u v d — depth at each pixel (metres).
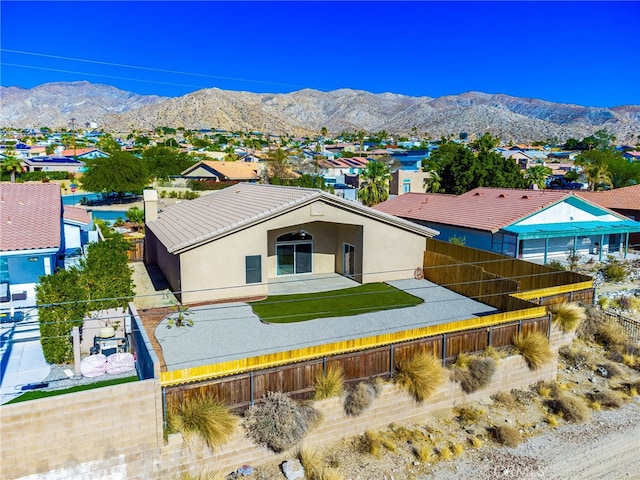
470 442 14.30
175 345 17.44
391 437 14.24
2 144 142.00
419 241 27.48
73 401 10.65
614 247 37.41
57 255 25.95
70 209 32.31
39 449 10.49
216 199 31.78
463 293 24.41
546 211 32.28
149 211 31.41
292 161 98.19
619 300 25.08
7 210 23.48
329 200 24.22
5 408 10.15
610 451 14.17
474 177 49.81
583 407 16.02
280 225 23.38
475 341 16.56
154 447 11.52
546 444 14.41
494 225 31.30
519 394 16.91
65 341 16.02
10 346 17.62
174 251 21.36
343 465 12.98
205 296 22.31
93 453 10.96
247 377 12.80
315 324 19.86
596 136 185.88
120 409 11.11
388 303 22.83
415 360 15.07
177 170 89.25
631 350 20.19
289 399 13.13
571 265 30.36
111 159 66.88
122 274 18.22
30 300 21.41
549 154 149.50
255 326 19.52
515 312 18.06
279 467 12.74
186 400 12.16
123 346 17.45
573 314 19.34
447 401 15.71
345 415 13.93
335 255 28.92
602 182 64.38
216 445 12.16
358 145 191.38
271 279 27.27
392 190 63.78
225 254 22.44
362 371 14.42
